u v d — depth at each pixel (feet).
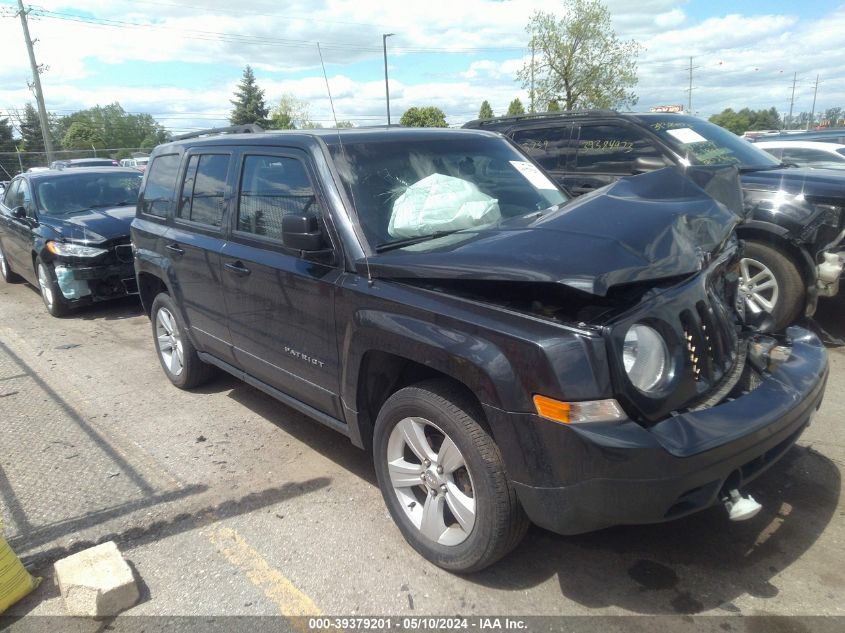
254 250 12.64
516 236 9.16
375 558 10.11
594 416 7.59
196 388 17.56
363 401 10.61
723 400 8.63
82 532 11.12
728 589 9.02
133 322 25.27
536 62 94.58
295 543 10.58
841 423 13.64
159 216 16.69
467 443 8.66
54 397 17.42
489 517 8.63
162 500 12.03
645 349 7.97
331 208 10.86
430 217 11.35
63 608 9.37
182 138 17.20
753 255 18.12
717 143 21.15
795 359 9.92
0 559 9.35
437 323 8.86
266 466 13.16
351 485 12.30
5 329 24.98
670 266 8.25
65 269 24.80
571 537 10.32
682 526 10.44
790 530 10.18
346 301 10.27
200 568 10.07
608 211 9.32
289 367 12.21
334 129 12.78
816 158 32.32
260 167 12.82
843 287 21.90
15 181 31.53
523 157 14.06
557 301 8.16
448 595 9.22
